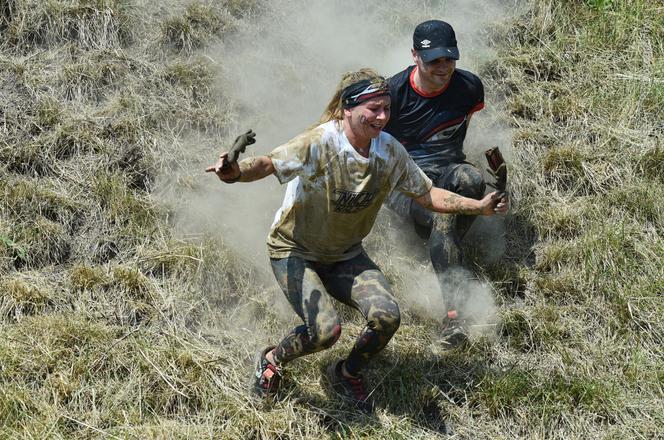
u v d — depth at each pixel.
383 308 5.85
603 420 6.43
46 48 8.98
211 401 6.30
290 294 5.98
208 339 6.92
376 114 5.49
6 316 6.77
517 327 7.20
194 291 7.21
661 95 8.94
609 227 7.83
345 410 6.40
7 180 7.76
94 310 6.94
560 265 7.76
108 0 9.27
